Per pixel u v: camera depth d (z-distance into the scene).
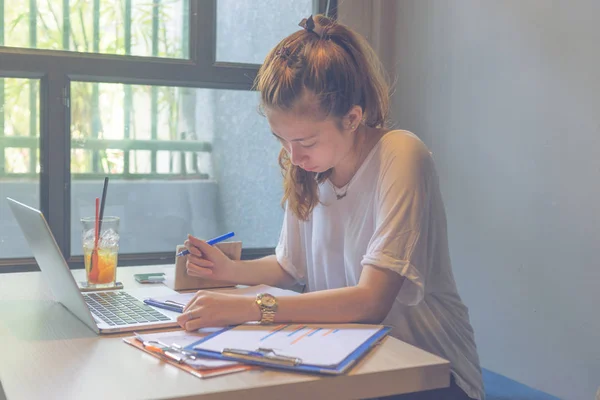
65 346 1.05
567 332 2.03
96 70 2.44
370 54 1.42
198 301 1.16
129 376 0.91
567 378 2.04
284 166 1.56
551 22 2.06
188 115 2.64
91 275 1.51
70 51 2.43
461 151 2.46
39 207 2.44
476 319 2.40
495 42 2.29
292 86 1.25
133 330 1.14
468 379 1.41
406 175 1.35
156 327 1.16
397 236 1.29
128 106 2.54
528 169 2.16
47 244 1.21
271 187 2.82
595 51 1.91
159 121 2.60
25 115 2.38
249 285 1.60
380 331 1.12
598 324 1.93
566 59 2.01
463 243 2.46
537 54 2.11
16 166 2.40
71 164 2.48
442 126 2.55
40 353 1.02
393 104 2.82
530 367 2.17
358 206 1.47
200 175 2.70
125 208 2.60
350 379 0.93
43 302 1.39
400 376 0.96
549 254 2.09
